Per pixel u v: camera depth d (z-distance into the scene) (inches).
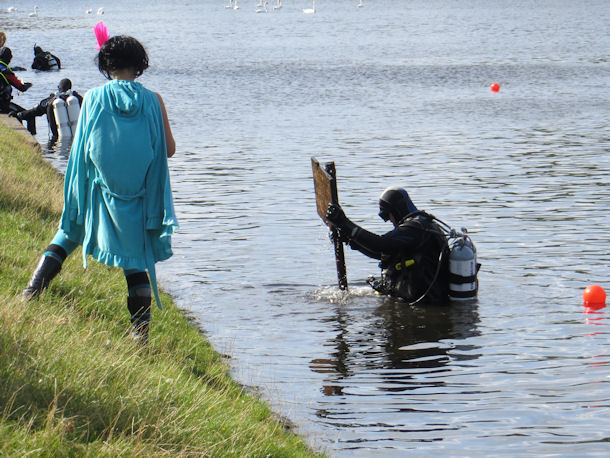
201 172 1011.3
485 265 601.0
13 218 512.4
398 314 494.6
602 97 1801.2
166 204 325.7
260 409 345.7
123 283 450.0
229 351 429.1
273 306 508.4
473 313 495.2
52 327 310.3
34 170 768.3
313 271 586.2
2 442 221.9
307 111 1610.5
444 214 780.0
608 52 3004.4
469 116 1533.0
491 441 331.6
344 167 1047.6
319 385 388.8
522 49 3181.6
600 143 1221.7
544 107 1649.9
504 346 442.6
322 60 2763.3
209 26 5255.9
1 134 972.6
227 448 277.1
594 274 577.9
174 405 294.8
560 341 450.0
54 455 225.6
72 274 420.8
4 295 340.8
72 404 258.4
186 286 549.0
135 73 334.0
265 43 3644.2
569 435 338.0
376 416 354.9
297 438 320.2
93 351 309.0
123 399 273.0
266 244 663.1
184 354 389.4
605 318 486.3
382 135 1314.0
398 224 530.3
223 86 2050.9
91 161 326.3
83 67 2459.4
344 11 7450.8
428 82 2129.7
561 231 706.8
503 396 377.7
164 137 327.9
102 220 325.4
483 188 906.7
